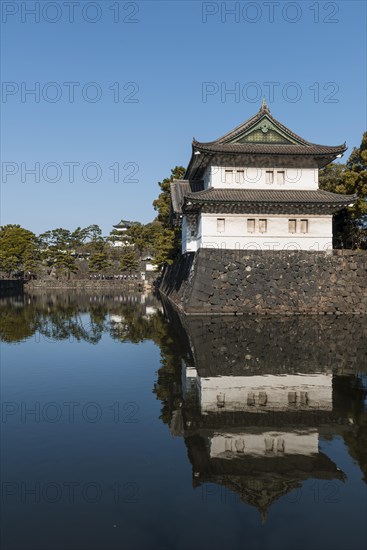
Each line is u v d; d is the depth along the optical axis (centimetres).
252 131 3059
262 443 817
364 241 3822
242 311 2795
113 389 1206
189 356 1622
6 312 3450
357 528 554
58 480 680
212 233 2955
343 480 678
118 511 591
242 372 1366
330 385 1211
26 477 692
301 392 1147
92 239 9000
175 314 3088
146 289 7325
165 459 752
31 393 1178
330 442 820
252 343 1841
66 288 7769
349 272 2886
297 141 3083
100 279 8269
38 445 821
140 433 875
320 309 2816
